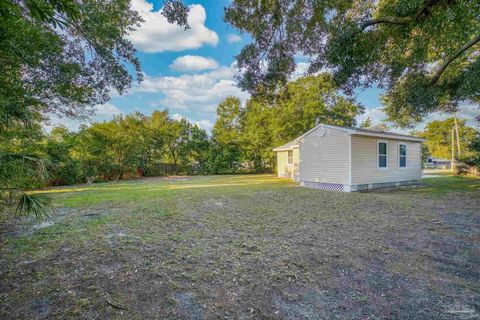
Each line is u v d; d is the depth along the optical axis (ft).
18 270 9.02
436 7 12.92
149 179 57.47
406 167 38.52
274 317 6.15
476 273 8.45
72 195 29.37
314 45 18.52
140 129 64.13
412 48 17.12
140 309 6.55
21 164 9.46
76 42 14.67
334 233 13.28
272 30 18.48
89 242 12.17
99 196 28.32
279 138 69.00
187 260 9.83
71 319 6.13
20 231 14.15
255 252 10.59
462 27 14.53
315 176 36.78
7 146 11.62
